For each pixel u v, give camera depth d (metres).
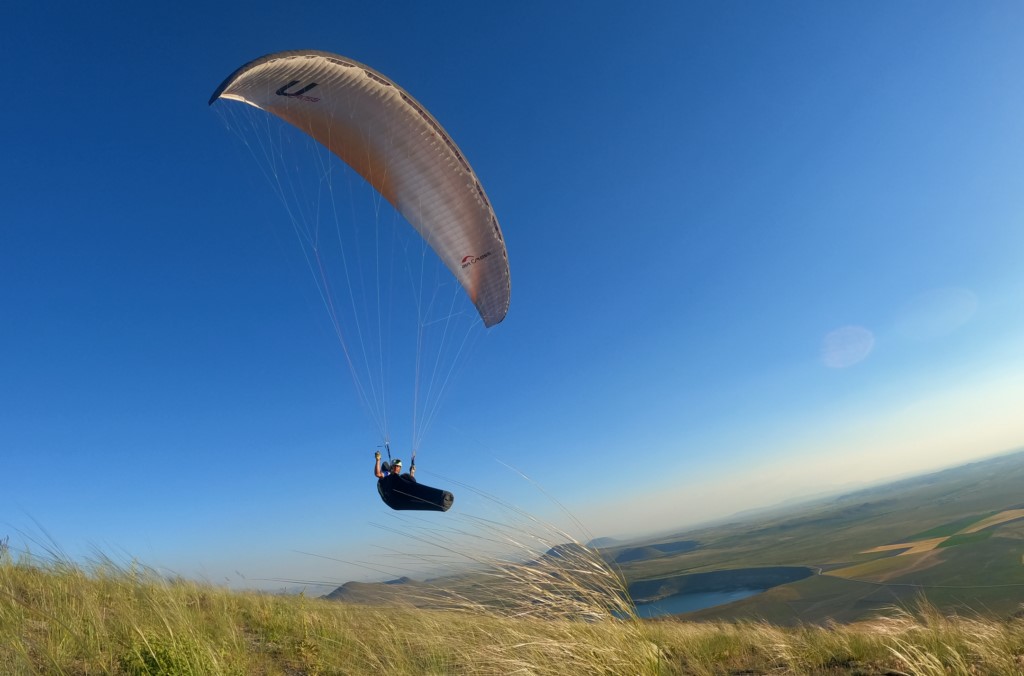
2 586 6.94
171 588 8.66
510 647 5.08
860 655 7.21
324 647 7.13
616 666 4.89
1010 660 5.75
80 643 5.90
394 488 8.88
